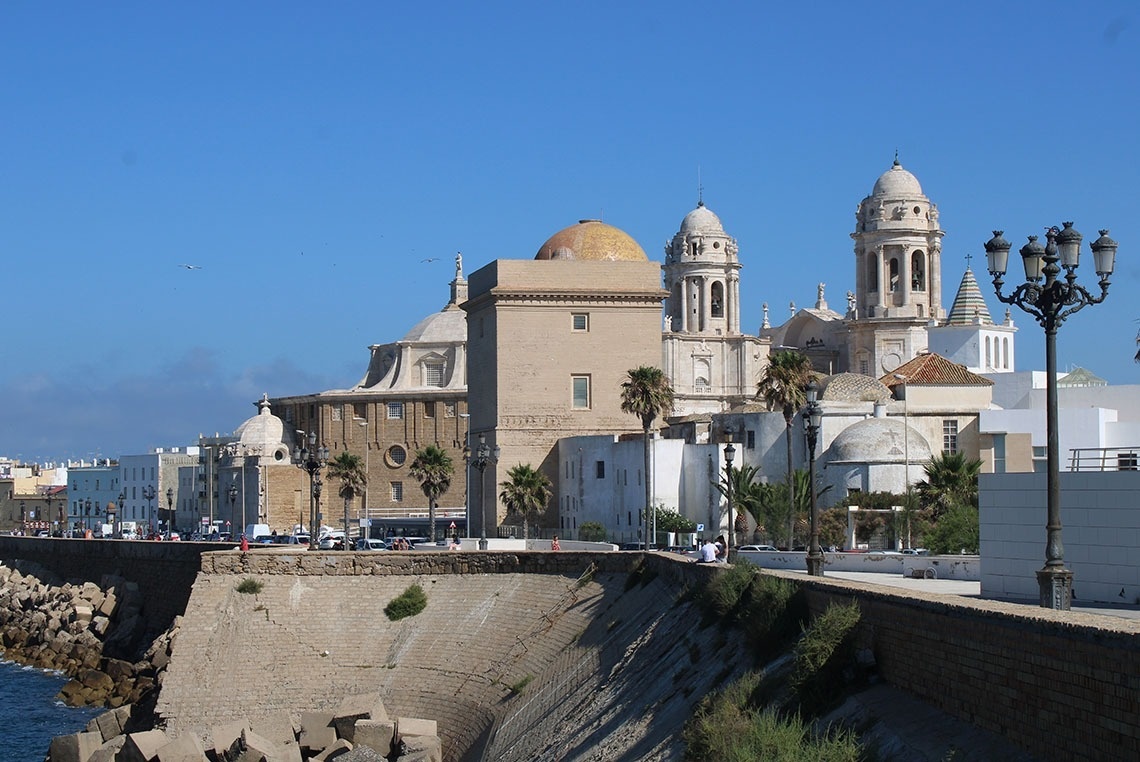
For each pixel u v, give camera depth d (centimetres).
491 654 7969
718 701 4166
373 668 8250
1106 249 3766
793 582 4522
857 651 3616
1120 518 4972
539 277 14088
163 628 11181
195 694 8112
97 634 11731
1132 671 2358
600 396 14100
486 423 14375
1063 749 2570
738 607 5159
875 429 11638
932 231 19838
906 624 3331
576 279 14125
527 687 7219
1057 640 2598
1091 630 2486
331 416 19850
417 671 8119
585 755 5244
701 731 3831
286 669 8269
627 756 4762
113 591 12006
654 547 11638
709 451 12456
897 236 19700
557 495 13950
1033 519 5325
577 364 14088
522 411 14038
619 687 5900
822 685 3609
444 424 19350
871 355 19562
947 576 6850
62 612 12175
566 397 14062
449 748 7244
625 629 6962
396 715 7781
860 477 11438
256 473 19350
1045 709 2639
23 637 12469
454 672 7981
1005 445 11881
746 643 4725
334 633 8500
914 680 3272
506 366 14025
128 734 6925
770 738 3303
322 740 6794
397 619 8538
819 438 12225
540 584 8388
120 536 19888
